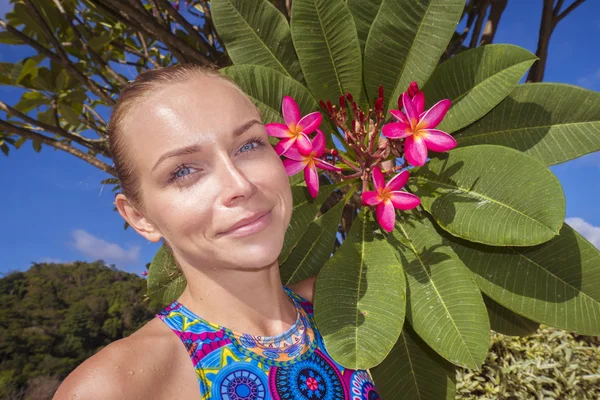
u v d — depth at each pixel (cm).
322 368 111
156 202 94
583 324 130
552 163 145
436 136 132
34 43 275
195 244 94
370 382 121
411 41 157
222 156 93
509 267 141
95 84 293
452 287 136
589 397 324
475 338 127
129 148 95
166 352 94
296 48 162
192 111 93
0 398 825
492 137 155
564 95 145
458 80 155
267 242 95
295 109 143
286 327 111
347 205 264
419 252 147
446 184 142
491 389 317
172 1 373
